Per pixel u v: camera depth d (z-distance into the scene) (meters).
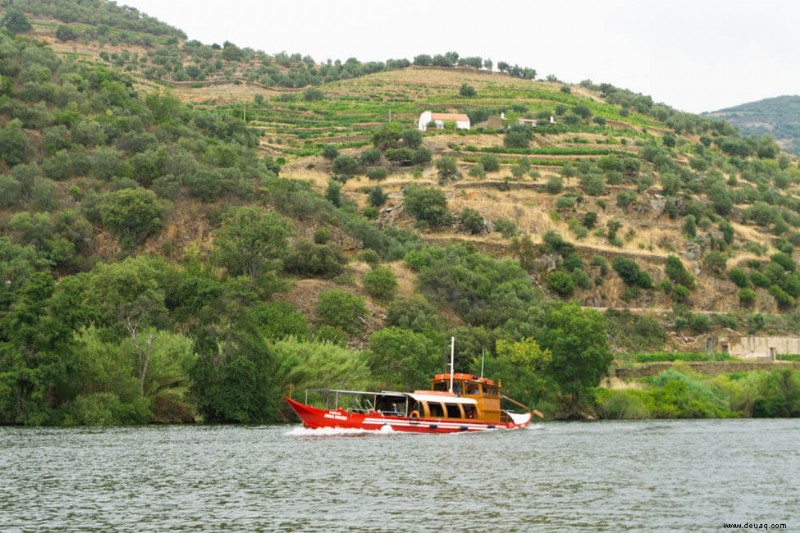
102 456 60.91
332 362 100.38
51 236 125.69
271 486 48.75
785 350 169.12
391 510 42.06
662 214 199.38
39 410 85.44
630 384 127.88
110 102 167.38
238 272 125.25
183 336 98.31
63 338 86.06
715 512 42.59
